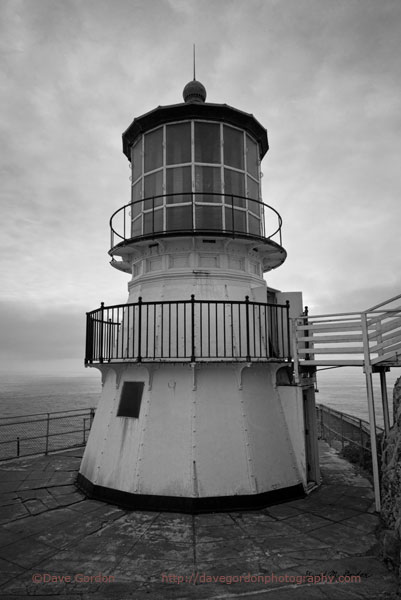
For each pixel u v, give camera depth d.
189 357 6.93
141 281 8.69
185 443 7.02
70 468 9.55
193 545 5.42
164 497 6.77
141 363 7.16
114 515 6.54
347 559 4.99
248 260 8.81
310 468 8.29
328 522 6.21
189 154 8.53
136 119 8.92
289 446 7.80
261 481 7.05
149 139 9.06
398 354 6.64
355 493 7.66
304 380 8.30
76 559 5.05
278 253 9.41
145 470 7.00
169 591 4.32
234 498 6.78
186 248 8.36
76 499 7.36
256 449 7.27
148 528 6.00
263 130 9.46
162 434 7.17
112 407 8.12
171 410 7.30
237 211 8.62
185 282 8.22
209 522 6.22
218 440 7.09
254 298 8.45
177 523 6.19
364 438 10.27
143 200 8.08
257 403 7.68
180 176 8.49
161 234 7.98
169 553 5.19
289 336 8.08
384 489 6.07
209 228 8.26
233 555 5.12
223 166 8.55
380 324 7.11
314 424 8.45
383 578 4.54
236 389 7.50
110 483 7.29
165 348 8.02
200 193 7.75
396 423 6.52
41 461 10.27
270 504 6.99
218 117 8.62
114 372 8.45
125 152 10.41
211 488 6.77
